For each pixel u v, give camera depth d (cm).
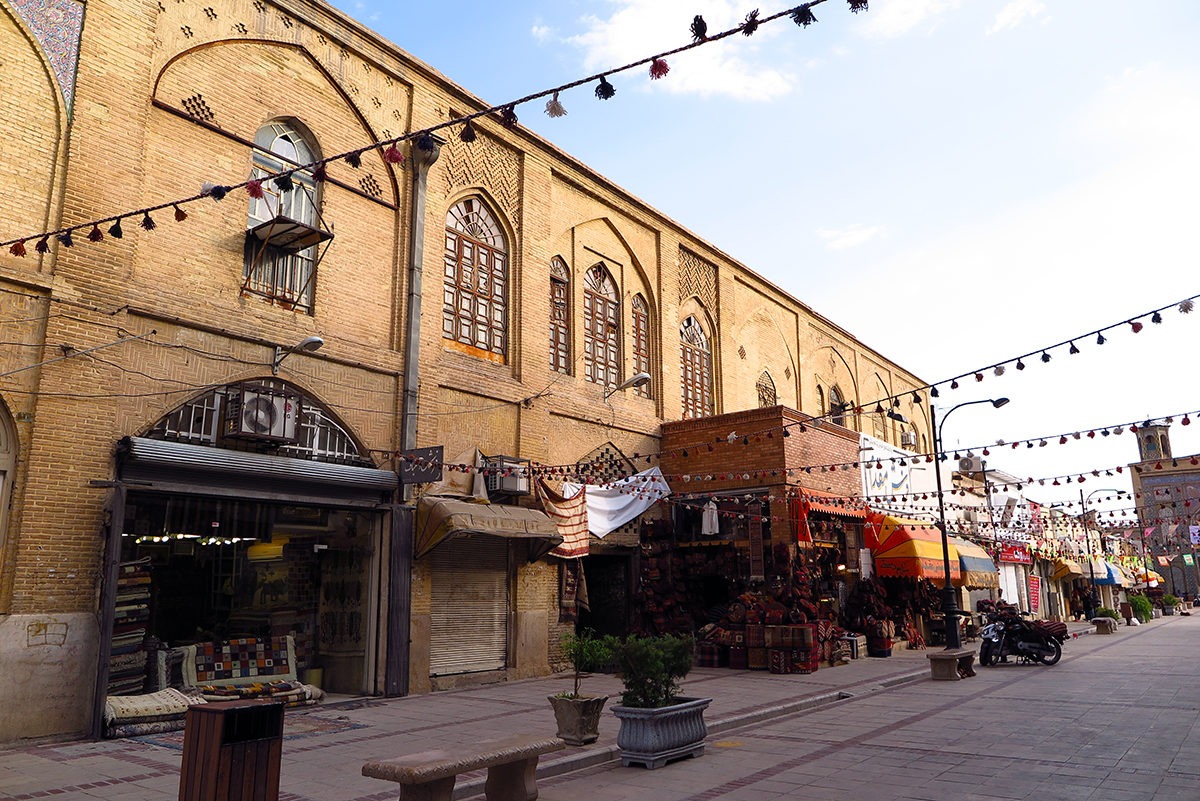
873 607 1898
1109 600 4672
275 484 1079
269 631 1223
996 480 3259
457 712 1043
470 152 1463
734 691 1263
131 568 940
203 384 1043
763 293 2327
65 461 901
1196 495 5328
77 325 927
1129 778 673
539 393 1520
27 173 919
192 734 480
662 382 1859
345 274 1234
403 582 1209
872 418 2905
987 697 1197
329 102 1252
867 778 694
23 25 931
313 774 709
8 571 852
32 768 730
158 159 1037
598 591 1728
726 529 1725
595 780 716
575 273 1681
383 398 1259
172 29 1066
